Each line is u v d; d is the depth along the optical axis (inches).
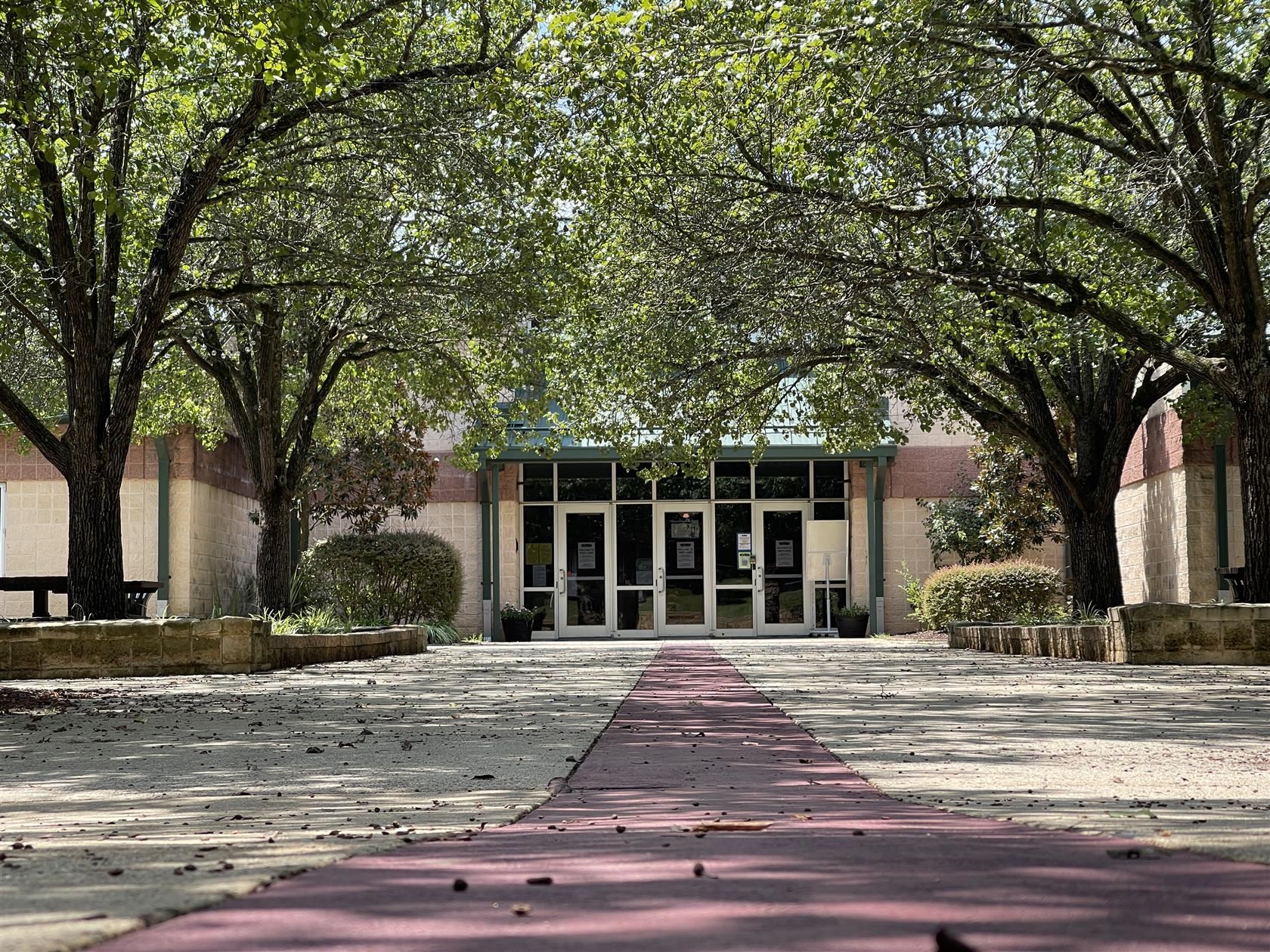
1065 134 584.1
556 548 1163.9
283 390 893.2
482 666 672.4
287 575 823.7
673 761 248.1
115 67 446.6
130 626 586.2
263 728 340.5
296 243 647.1
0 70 419.5
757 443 889.5
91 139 457.7
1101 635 638.5
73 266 567.2
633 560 1167.0
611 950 82.3
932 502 1130.0
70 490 593.0
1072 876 110.8
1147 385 748.0
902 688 463.8
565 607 1159.6
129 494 977.5
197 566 996.6
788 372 795.4
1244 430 590.2
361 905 99.8
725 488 1169.4
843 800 187.2
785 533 1165.7
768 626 1158.3
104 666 583.8
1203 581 890.1
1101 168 624.1
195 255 730.8
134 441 940.6
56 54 432.8
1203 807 179.0
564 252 636.1
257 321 778.8
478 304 661.9
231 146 547.5
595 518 1167.6
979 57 493.7
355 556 1019.9
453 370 781.3
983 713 358.6
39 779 241.3
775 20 442.9
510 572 1151.0
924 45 469.4
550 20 504.7
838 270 592.4
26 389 872.9
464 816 173.5
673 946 83.4
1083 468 762.8
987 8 474.9
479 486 1142.3
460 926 91.1
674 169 597.6
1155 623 605.6
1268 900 98.6
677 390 783.7
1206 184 533.3
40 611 723.4
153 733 332.5
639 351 761.6
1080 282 637.3
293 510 1052.5
